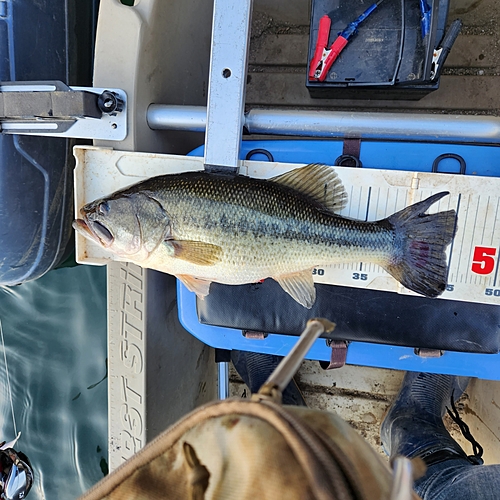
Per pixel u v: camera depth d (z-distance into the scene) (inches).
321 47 22.9
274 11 30.7
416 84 22.9
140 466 8.5
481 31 28.8
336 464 6.9
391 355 22.4
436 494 20.1
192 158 20.5
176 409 27.7
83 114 19.2
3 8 20.8
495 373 21.5
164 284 25.5
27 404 33.5
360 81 23.0
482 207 19.3
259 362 29.6
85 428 32.5
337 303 21.6
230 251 18.6
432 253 18.9
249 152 21.0
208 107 19.0
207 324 22.8
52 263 26.8
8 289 32.7
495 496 17.7
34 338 32.9
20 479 32.7
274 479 7.0
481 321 20.6
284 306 21.9
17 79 21.5
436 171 20.0
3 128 21.0
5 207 22.8
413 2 22.2
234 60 18.6
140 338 23.8
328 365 23.3
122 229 19.1
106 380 31.8
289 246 18.7
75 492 32.9
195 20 25.2
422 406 28.2
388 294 21.2
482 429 27.9
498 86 28.8
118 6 20.0
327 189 19.2
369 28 22.6
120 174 21.1
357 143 20.4
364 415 31.9
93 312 31.6
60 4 23.3
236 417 7.8
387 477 8.0
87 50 25.9
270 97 31.6
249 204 18.3
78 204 21.5
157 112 21.4
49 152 24.1
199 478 7.6
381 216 20.0
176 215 18.5
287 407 9.0
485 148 19.6
